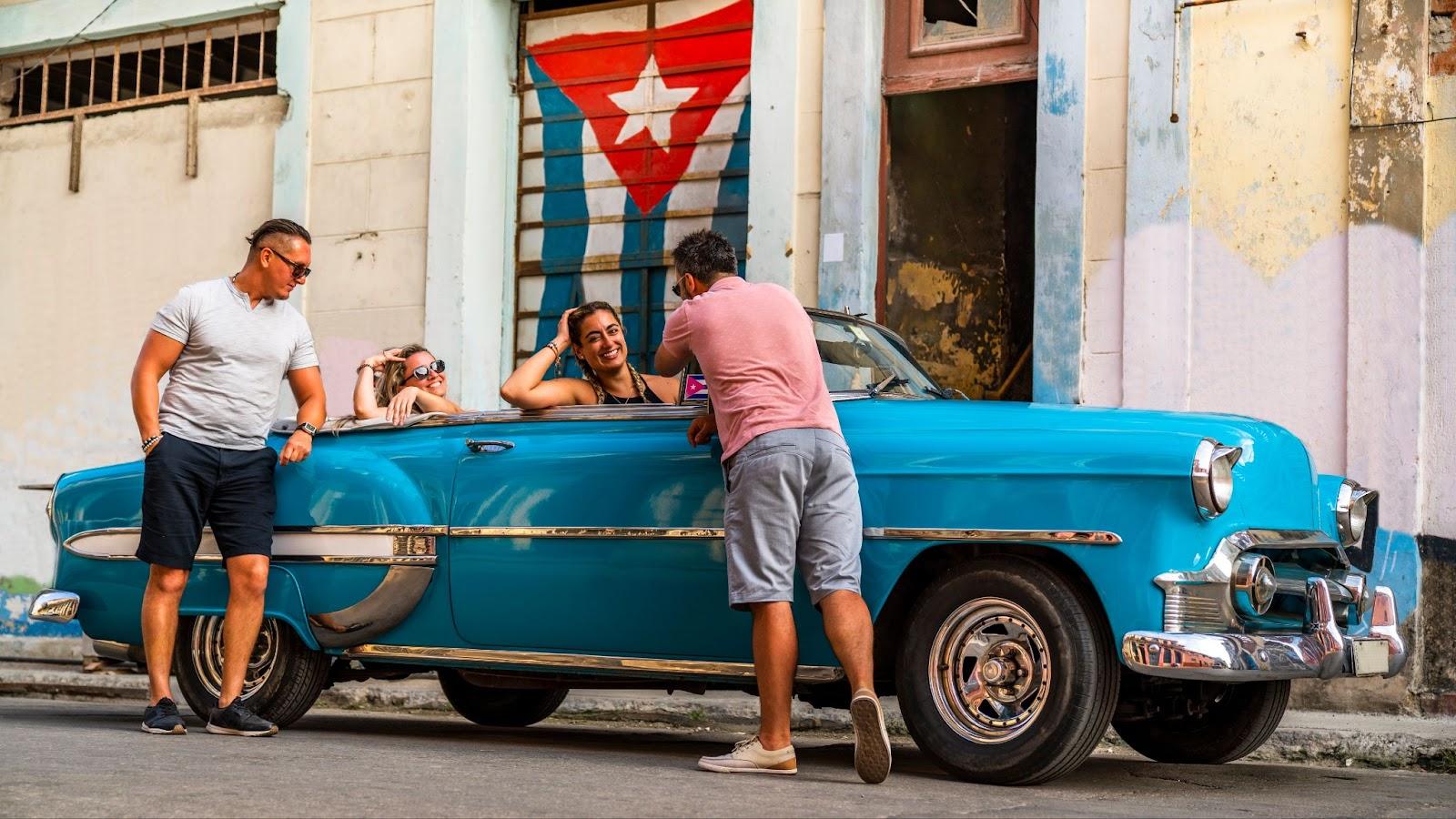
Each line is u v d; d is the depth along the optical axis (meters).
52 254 11.00
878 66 8.73
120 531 6.17
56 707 8.03
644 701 7.50
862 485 4.85
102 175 10.88
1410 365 7.25
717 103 9.16
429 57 9.76
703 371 4.91
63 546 6.35
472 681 5.87
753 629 4.66
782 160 8.73
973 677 4.65
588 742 6.23
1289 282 7.55
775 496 4.57
